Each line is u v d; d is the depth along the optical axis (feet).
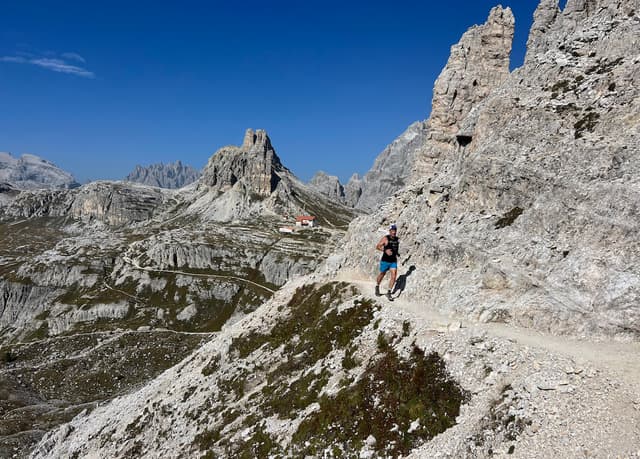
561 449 57.88
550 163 110.73
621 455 52.60
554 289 90.38
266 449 102.83
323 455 87.51
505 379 73.97
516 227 110.93
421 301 119.75
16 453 247.09
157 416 176.24
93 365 447.83
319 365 122.62
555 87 126.31
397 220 174.19
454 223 131.13
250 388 149.48
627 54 114.11
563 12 184.65
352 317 128.98
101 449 186.39
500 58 215.72
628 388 61.52
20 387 388.78
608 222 89.56
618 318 78.13
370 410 88.22
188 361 213.87
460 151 163.84
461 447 68.18
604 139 102.63
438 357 87.76
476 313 98.84
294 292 192.44
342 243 227.40
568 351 74.33
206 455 120.16
